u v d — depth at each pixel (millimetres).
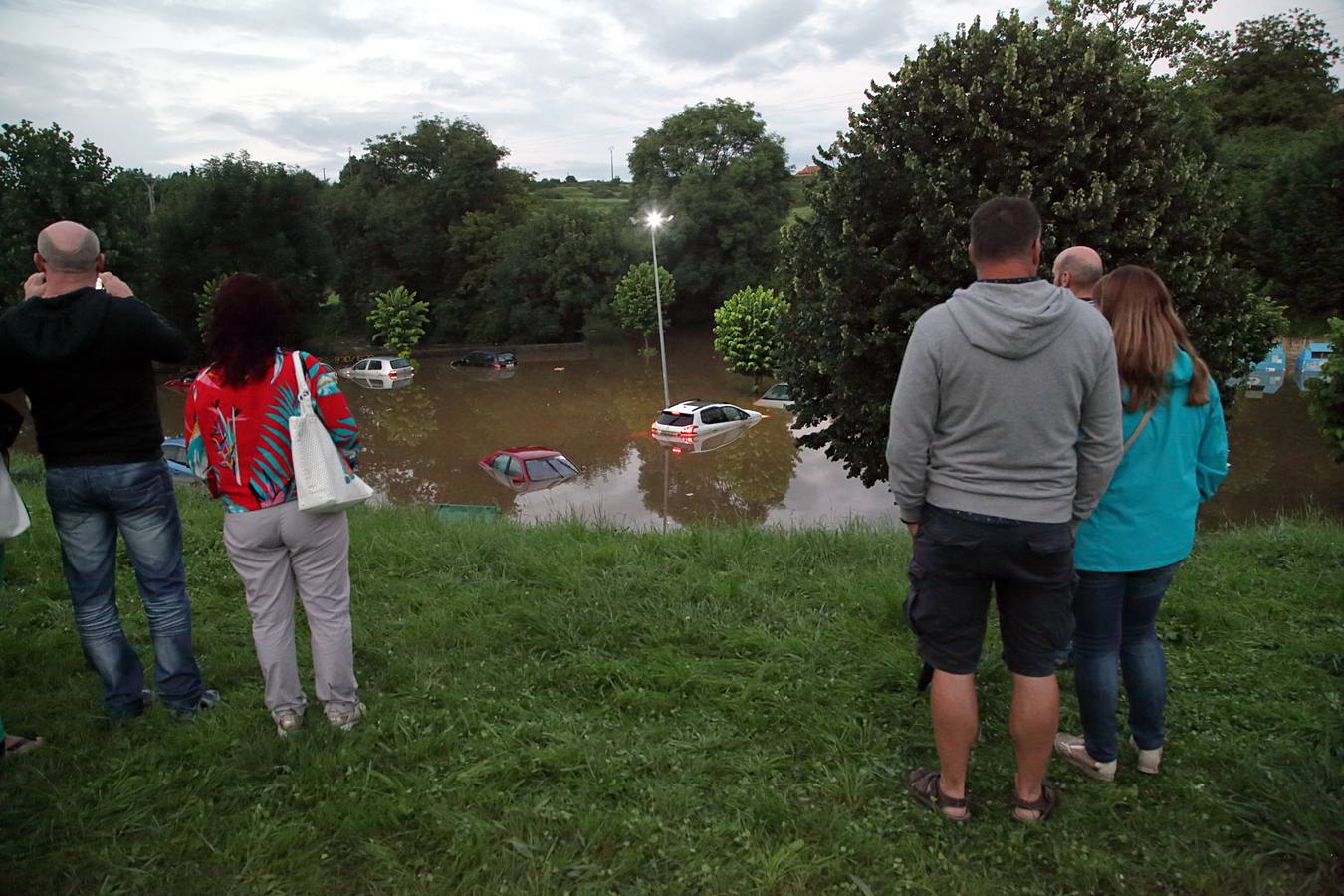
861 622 4426
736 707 3453
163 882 2408
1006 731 3252
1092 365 2287
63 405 2951
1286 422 27625
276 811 2734
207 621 4484
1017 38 9820
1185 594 4824
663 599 4812
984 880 2391
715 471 26109
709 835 2605
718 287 61750
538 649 4172
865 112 10531
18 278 39562
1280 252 39750
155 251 47812
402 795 2779
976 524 2344
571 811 2729
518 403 38719
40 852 2508
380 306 51562
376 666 3893
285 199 50719
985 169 9531
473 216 60156
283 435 2967
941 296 9391
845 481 24469
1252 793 2775
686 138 64000
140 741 3143
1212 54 51688
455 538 6531
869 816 2709
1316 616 4488
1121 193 9367
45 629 4344
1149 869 2428
